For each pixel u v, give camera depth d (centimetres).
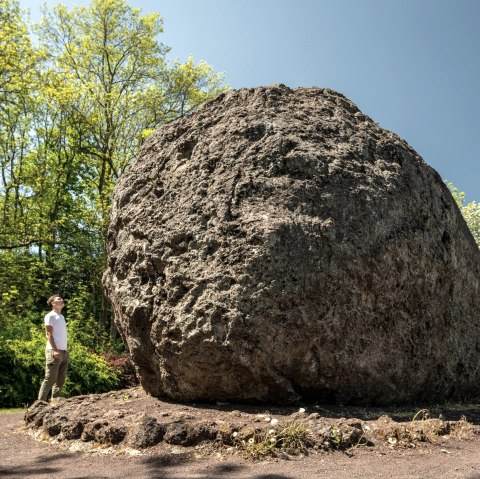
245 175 551
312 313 499
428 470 365
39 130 2045
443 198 647
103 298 1916
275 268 495
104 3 1927
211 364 500
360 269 521
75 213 2009
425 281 576
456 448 422
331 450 407
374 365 530
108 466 392
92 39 1977
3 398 837
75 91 1784
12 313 1456
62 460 418
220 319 493
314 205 533
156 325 535
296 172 548
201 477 354
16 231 1589
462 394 636
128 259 589
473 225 2052
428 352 577
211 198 552
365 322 525
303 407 511
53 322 718
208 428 425
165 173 618
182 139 629
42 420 525
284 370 502
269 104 631
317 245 510
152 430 431
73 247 1927
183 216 556
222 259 511
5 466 411
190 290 517
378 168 592
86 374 976
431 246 593
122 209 623
